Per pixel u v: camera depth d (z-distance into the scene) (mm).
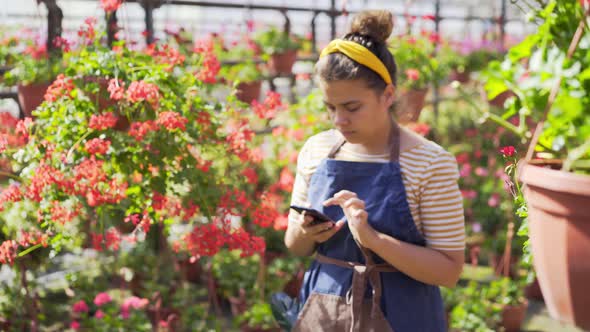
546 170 1070
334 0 6988
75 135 2627
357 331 1759
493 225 5910
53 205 2602
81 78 2684
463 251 1743
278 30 6105
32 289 4129
